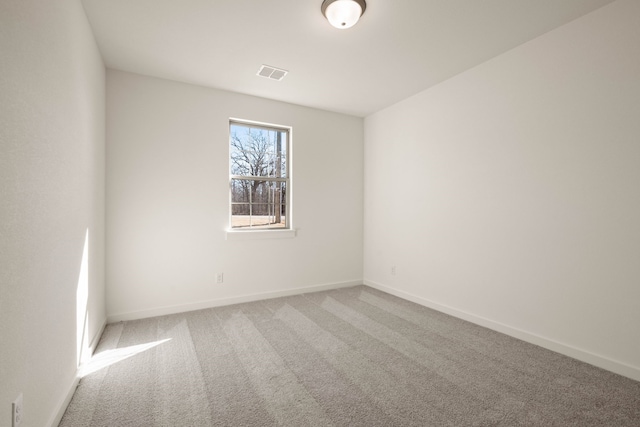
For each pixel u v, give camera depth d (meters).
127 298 2.99
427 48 2.59
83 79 2.00
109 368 2.07
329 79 3.20
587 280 2.15
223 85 3.33
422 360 2.20
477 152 2.90
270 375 1.99
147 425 1.52
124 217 2.97
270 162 3.87
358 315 3.14
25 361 1.16
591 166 2.13
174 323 2.90
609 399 1.74
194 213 3.30
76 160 1.82
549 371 2.04
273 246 3.79
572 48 2.21
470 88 2.96
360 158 4.48
